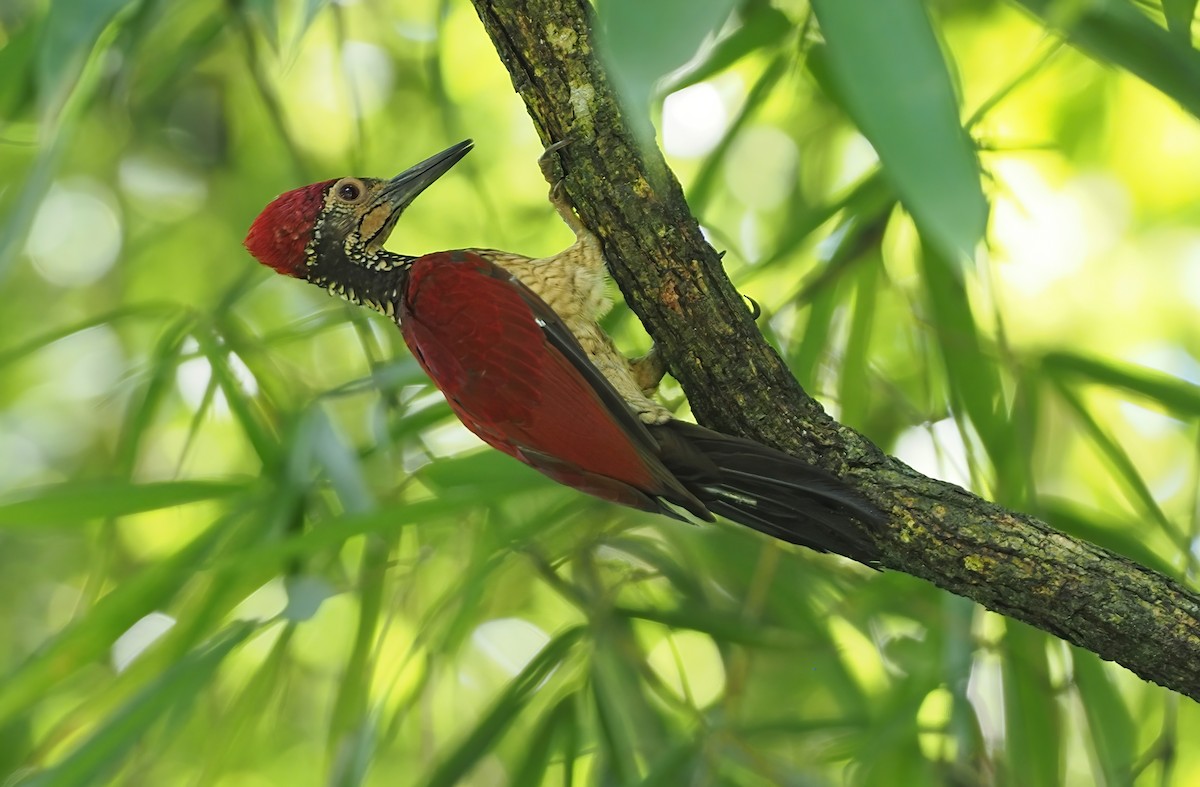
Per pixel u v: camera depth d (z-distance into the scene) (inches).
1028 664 321.1
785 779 307.4
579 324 275.7
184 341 345.7
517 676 325.4
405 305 287.7
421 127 500.4
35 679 277.6
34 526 288.2
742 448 244.2
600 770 320.8
